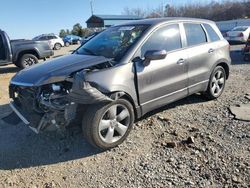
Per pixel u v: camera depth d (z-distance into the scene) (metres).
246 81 9.11
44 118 4.69
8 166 4.80
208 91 6.93
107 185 4.22
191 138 5.15
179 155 4.80
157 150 4.98
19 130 5.97
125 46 5.50
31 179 4.46
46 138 5.56
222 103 6.94
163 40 5.85
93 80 4.75
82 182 4.32
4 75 13.47
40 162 4.85
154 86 5.55
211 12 64.69
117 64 5.16
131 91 5.18
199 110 6.54
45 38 38.72
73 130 5.32
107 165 4.66
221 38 7.26
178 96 6.11
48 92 4.72
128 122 5.18
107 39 5.96
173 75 5.89
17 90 5.21
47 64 5.35
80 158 4.88
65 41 48.28
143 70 5.34
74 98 4.59
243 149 4.88
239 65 12.66
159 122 5.96
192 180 4.20
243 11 62.28
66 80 4.72
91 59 5.29
